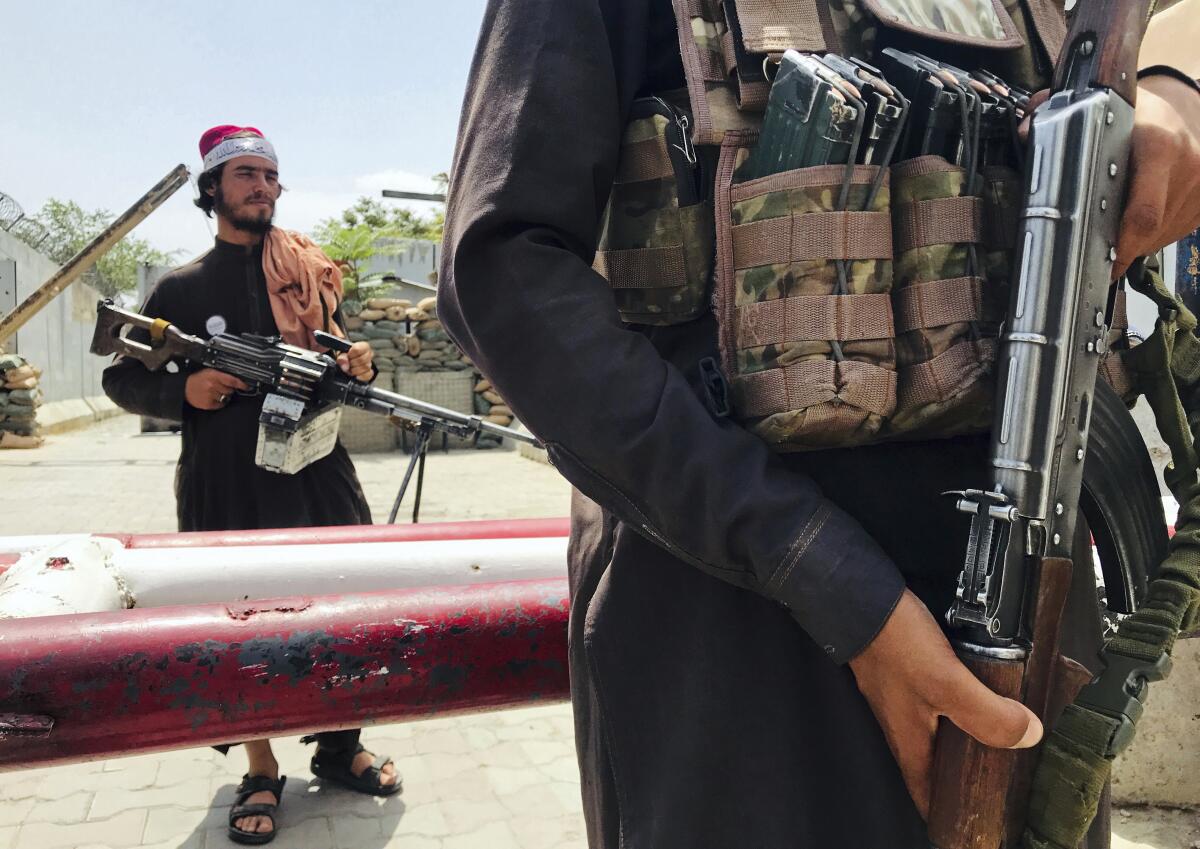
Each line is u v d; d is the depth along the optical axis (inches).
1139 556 33.9
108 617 34.0
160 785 99.5
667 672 29.7
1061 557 27.3
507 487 333.1
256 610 35.3
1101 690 28.3
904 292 28.3
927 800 27.4
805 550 25.0
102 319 95.9
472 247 27.2
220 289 100.7
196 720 33.1
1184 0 36.2
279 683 33.8
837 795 28.2
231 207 99.3
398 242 800.3
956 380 27.6
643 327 31.9
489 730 115.1
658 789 29.2
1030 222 26.6
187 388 94.6
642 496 26.5
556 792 98.7
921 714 26.2
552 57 28.0
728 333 28.0
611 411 25.9
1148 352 33.1
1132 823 88.9
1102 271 26.9
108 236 231.6
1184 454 32.4
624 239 30.6
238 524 95.5
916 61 29.8
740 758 28.3
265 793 90.0
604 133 28.7
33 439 508.7
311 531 60.4
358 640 35.0
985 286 28.5
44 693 31.6
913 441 30.3
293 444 91.8
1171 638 28.5
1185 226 28.6
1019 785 28.1
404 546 55.2
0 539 57.7
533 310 26.5
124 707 32.2
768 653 28.7
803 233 26.3
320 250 109.1
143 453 481.1
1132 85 26.6
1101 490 32.8
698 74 28.9
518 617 36.8
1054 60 34.8
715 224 28.5
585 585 33.4
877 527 29.5
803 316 26.3
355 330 493.0
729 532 25.5
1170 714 90.3
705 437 25.6
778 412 26.4
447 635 35.9
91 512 279.1
